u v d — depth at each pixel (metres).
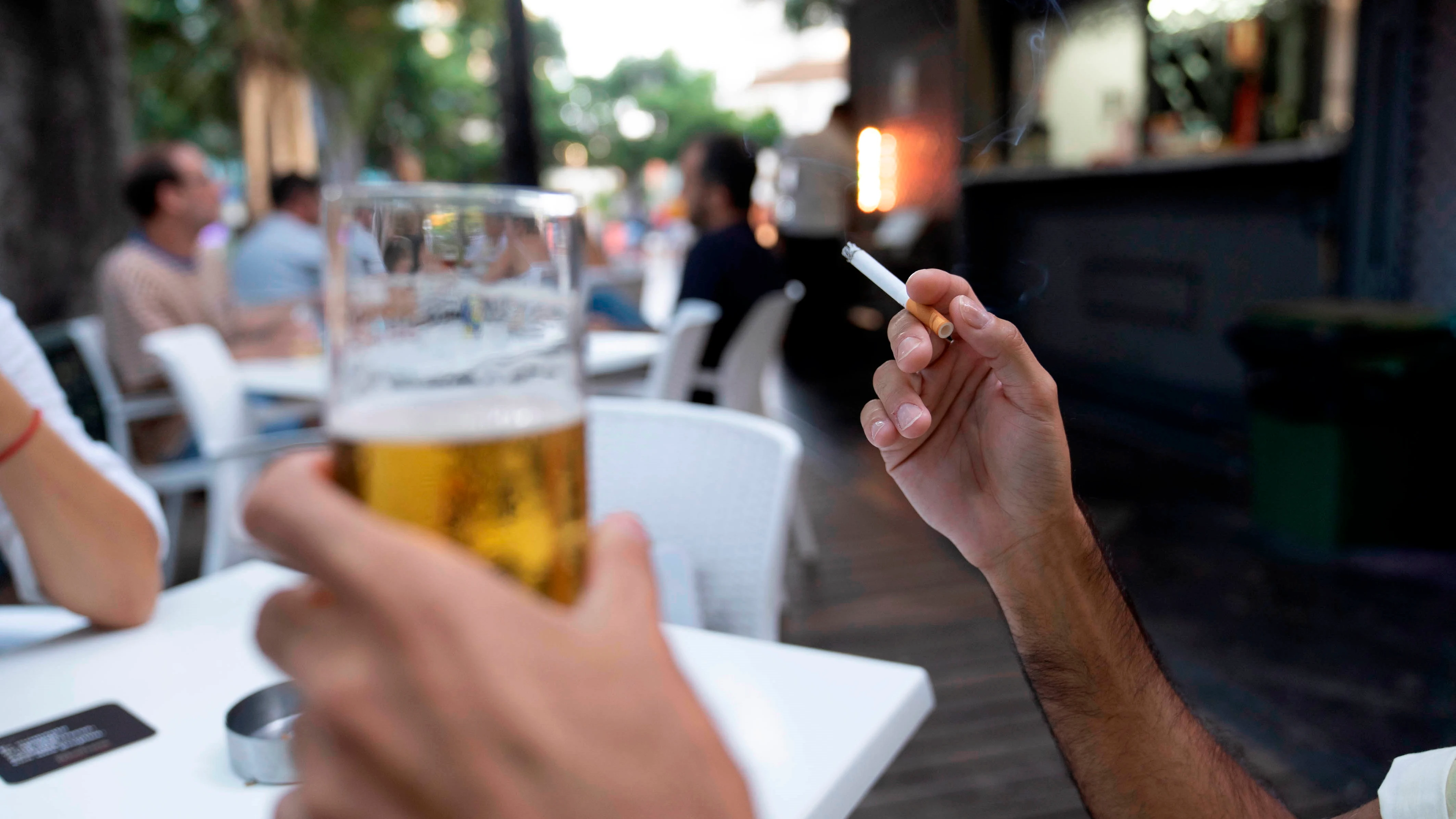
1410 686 2.53
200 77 12.38
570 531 0.31
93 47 5.20
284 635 0.24
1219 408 5.22
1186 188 5.35
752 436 1.57
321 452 0.30
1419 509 3.55
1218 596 3.15
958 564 3.54
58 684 0.89
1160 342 5.65
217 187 3.59
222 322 3.63
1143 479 4.47
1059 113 7.23
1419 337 3.42
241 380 2.82
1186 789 0.80
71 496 0.99
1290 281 4.72
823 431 5.73
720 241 3.44
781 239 8.57
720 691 0.87
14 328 1.22
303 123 11.82
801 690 0.87
